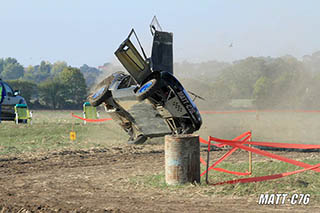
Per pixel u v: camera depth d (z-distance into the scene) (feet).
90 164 61.93
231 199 37.88
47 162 64.18
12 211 34.96
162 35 67.51
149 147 81.56
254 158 67.00
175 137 44.24
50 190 43.93
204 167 57.82
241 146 47.47
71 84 459.32
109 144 87.51
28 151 76.59
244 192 40.52
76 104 455.22
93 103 73.46
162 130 70.13
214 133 114.21
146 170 55.57
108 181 48.19
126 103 68.18
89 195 40.93
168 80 62.80
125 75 72.43
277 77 322.75
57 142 91.97
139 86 65.31
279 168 55.01
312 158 65.77
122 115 74.79
